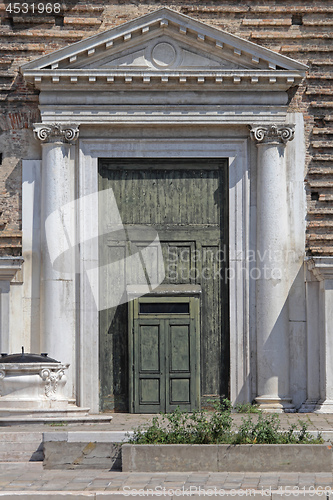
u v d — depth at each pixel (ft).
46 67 80.33
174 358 82.07
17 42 83.41
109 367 82.84
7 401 68.39
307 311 81.61
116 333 83.20
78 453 60.23
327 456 57.36
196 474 56.85
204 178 84.69
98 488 53.16
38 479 56.18
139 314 82.28
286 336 81.15
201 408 82.69
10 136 82.89
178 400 81.71
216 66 81.20
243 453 57.57
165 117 81.20
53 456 60.18
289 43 84.48
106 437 60.95
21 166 82.84
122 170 84.17
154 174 84.53
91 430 62.18
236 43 80.38
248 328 82.17
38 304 81.92
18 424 66.64
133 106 81.05
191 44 81.10
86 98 81.05
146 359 81.97
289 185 83.05
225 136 82.99
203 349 83.51
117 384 82.69
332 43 84.48
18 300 81.61
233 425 64.39
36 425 66.49
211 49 81.00
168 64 81.05
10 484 54.65
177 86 81.20
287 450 57.52
